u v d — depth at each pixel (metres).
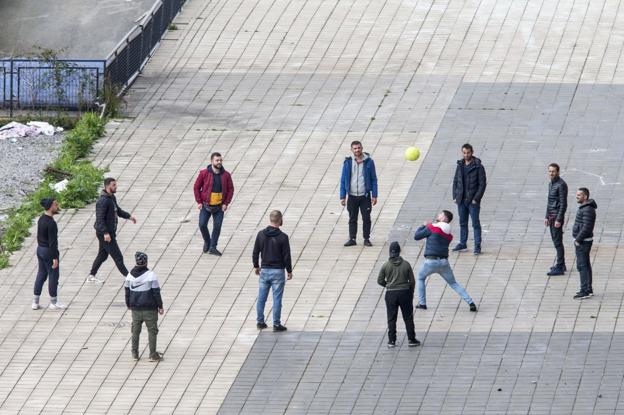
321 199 87.69
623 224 82.88
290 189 89.19
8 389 66.81
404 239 81.81
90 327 72.81
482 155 93.25
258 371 67.69
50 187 89.81
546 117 99.06
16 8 121.38
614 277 76.12
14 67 103.56
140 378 67.38
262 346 70.00
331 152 94.50
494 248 80.50
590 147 94.06
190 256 80.62
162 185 90.38
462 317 72.12
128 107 102.88
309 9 118.62
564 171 90.56
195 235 83.44
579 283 75.50
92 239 83.38
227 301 75.06
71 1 122.50
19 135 98.50
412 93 103.81
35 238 83.50
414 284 68.62
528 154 93.25
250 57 111.00
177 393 65.94
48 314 74.25
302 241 81.88
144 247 81.94
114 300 75.81
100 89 102.19
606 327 70.50
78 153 94.94
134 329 68.56
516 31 113.62
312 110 101.44
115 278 78.31
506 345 69.00
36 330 72.62
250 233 83.38
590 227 72.69
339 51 111.38
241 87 106.00
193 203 87.88
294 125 99.06
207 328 72.19
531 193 87.56
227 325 72.38
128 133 98.50
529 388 64.94
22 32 118.25
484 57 109.44
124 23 119.00
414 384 65.75
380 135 97.00
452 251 80.19
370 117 100.00
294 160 93.38
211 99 104.12
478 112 100.19
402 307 68.62
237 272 78.50
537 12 116.75
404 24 115.44
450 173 90.69
